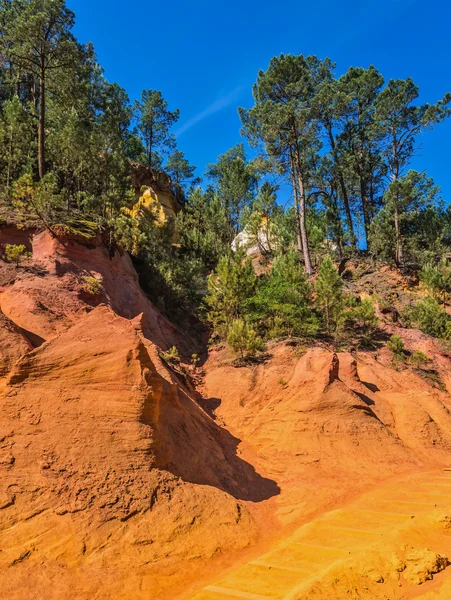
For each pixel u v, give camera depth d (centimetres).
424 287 3678
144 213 3650
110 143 2666
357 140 4656
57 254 1866
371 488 1423
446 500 1247
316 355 2039
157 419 1141
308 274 3484
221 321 2750
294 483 1406
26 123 2548
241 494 1285
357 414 1784
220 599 739
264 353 2339
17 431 996
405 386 2302
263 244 4209
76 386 1094
